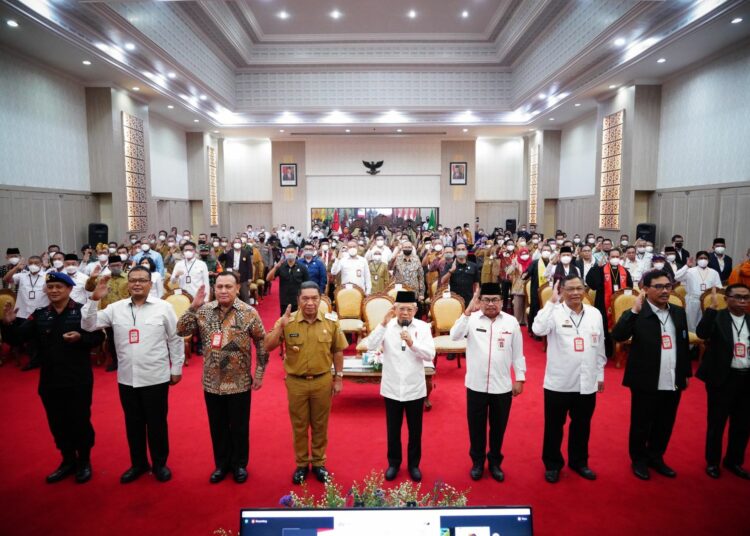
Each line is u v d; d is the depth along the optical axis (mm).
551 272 8164
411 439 3945
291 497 2385
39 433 4840
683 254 10008
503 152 23828
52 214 11383
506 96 18422
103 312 3869
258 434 4809
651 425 4078
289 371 3859
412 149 23359
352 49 17578
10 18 8516
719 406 3934
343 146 23312
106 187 12906
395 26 16219
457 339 4043
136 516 3461
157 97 14438
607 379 6426
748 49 9953
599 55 11898
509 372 3928
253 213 24219
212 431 3906
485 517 1649
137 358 3832
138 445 3939
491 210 24078
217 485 3869
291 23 15961
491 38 17031
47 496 3717
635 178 13328
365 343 6207
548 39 14312
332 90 18344
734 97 10375
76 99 12312
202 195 20531
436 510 1653
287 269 7203
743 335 3889
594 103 15812
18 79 10359
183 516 3455
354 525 1635
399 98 18328
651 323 3908
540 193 20656
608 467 4145
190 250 7848
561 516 3441
